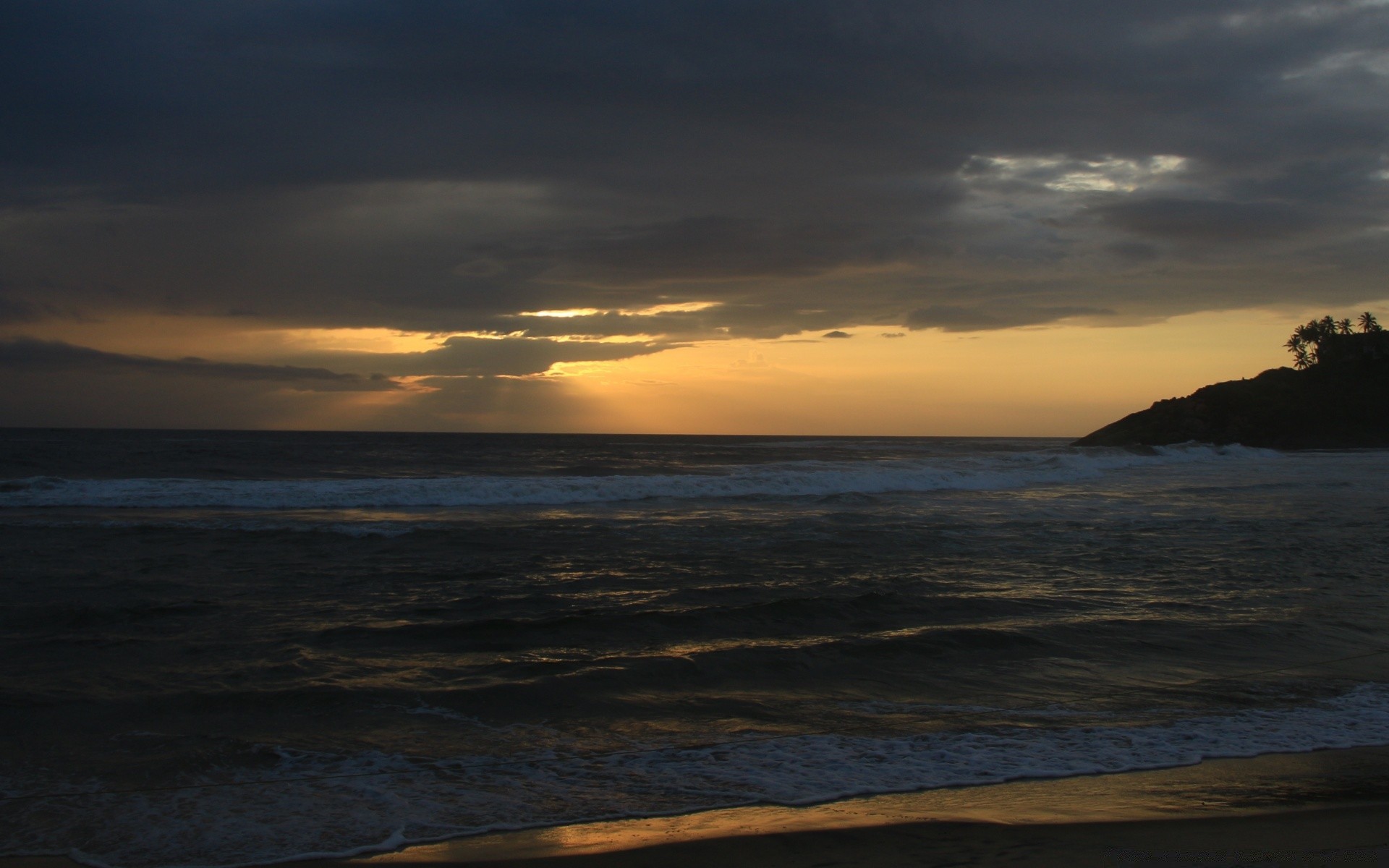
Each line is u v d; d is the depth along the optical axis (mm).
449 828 3896
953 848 3721
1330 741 5211
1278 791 4438
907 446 82500
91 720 5293
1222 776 4637
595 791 4367
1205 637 7652
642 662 6590
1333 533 14477
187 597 9008
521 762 4754
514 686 5996
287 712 5500
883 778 4570
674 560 11500
